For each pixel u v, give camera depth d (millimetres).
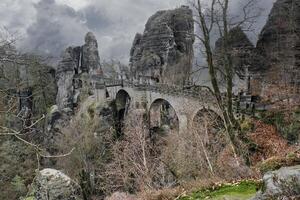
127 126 51281
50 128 64125
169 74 63844
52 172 15180
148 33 76250
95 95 71625
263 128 28406
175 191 14945
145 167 28859
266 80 38844
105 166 41438
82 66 86812
